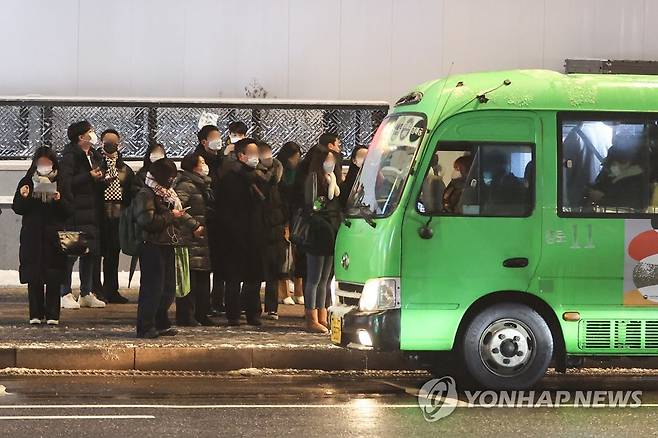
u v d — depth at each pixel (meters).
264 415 15.13
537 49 29.02
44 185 20.70
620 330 17.00
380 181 17.52
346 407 15.79
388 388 17.41
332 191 20.56
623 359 19.67
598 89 17.17
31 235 21.00
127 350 18.61
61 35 28.34
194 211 20.92
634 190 17.06
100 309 23.66
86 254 21.72
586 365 19.64
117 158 23.91
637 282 16.98
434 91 17.20
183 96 28.59
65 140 27.88
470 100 16.94
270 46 28.75
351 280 17.55
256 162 21.45
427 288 16.72
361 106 28.36
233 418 14.91
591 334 16.94
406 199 16.75
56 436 13.76
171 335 20.23
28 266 21.00
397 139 17.53
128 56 28.48
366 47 28.89
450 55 28.98
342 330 17.20
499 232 16.81
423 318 16.72
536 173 16.89
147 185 19.91
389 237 16.70
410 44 28.94
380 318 16.66
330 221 20.52
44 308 21.55
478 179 16.84
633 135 17.14
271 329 21.22
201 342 19.38
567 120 17.05
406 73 28.94
